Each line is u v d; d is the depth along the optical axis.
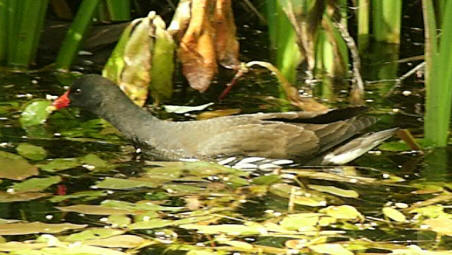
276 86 13.92
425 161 11.28
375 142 11.27
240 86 13.88
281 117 11.45
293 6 12.02
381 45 15.89
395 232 9.23
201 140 11.30
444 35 11.22
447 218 9.57
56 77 13.88
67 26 15.05
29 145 11.38
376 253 8.68
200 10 13.31
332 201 10.03
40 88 13.39
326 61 14.29
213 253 8.59
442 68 11.34
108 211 9.50
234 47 13.95
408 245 8.90
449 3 11.04
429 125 11.63
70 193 10.02
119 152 11.42
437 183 10.59
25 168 10.60
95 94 11.86
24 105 12.69
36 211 9.52
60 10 15.44
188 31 13.37
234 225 9.23
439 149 11.64
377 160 11.35
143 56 12.86
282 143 11.16
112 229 9.07
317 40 13.77
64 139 11.74
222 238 8.97
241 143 11.18
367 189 10.41
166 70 13.08
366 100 13.44
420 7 17.16
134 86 12.87
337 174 10.91
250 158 11.12
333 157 11.24
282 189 10.30
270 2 14.93
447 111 11.56
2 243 8.63
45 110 12.13
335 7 13.27
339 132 11.31
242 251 8.67
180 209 9.66
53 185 10.25
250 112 12.82
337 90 13.85
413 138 11.55
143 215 9.45
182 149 11.34
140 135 11.58
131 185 10.25
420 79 14.41
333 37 13.61
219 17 13.65
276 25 14.09
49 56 14.83
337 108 12.33
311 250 8.70
